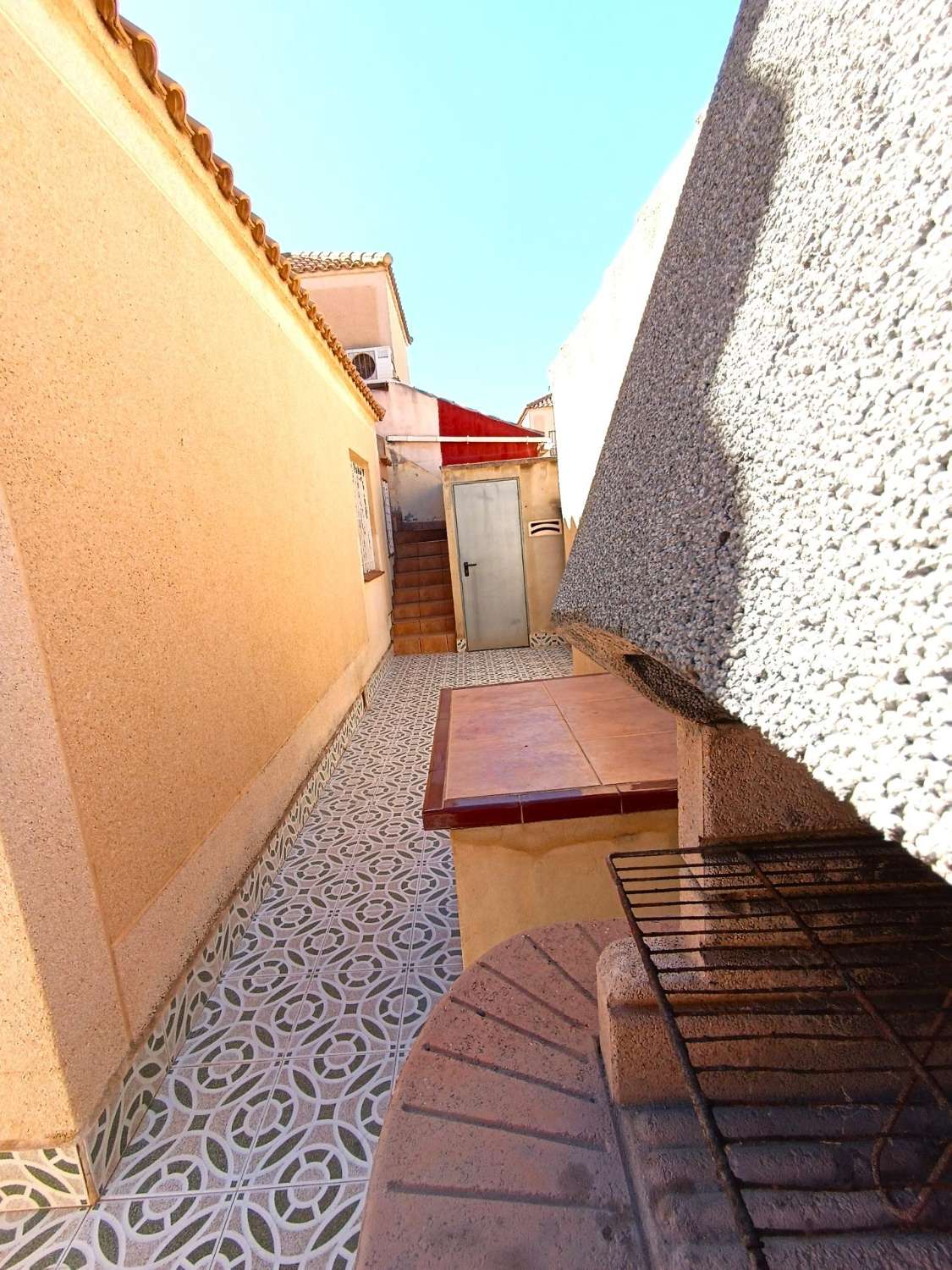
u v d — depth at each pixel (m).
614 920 1.89
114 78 2.15
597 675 3.96
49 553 1.68
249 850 2.96
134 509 2.15
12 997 1.53
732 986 1.13
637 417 1.12
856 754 0.47
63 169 1.84
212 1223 1.58
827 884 1.12
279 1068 2.06
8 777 1.49
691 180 1.10
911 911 1.10
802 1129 1.09
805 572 0.57
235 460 3.17
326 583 4.99
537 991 1.61
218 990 2.44
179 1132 1.84
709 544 0.72
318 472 4.99
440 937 2.72
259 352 3.70
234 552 3.05
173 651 2.36
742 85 0.93
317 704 4.45
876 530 0.50
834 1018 1.11
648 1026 1.17
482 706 3.42
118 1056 1.81
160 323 2.44
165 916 2.15
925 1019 1.09
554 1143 1.19
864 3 0.64
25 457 1.61
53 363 1.75
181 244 2.68
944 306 0.48
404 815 3.93
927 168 0.51
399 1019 2.26
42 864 1.58
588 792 2.18
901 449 0.49
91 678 1.83
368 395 7.21
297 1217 1.59
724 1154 0.73
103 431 1.99
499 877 2.22
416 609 9.50
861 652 0.49
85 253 1.94
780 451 0.64
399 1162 1.17
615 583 0.96
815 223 0.66
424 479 11.16
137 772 2.05
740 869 1.13
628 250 3.29
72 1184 1.63
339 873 3.29
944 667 0.42
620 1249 1.00
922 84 0.53
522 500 8.70
